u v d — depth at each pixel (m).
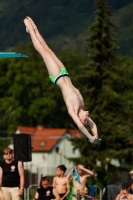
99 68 59.75
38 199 29.11
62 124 111.00
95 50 60.03
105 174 57.25
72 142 59.16
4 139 70.25
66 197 30.48
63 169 30.39
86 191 31.06
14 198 27.14
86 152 58.47
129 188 28.98
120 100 59.44
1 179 27.16
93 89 59.28
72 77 115.19
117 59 60.50
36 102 104.69
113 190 29.59
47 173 91.50
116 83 60.12
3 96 103.12
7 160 27.27
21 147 27.27
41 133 101.69
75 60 124.50
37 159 104.00
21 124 103.69
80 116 21.70
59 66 22.52
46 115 108.81
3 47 198.75
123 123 58.81
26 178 62.22
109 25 60.06
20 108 99.88
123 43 169.62
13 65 103.50
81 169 30.98
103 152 57.91
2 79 102.69
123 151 57.69
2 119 75.69
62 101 110.56
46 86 106.88
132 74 73.75
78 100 21.86
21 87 102.75
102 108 58.66
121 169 57.69
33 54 127.12
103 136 57.84
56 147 103.38
